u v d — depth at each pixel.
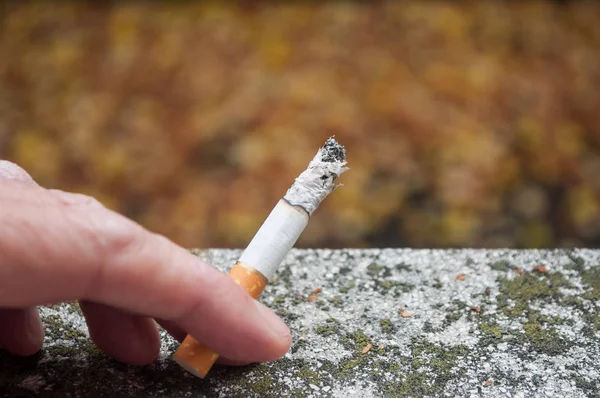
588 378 0.69
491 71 2.61
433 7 2.96
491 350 0.73
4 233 0.53
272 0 3.05
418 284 0.84
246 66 2.67
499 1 3.02
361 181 2.18
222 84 2.60
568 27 2.87
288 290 0.83
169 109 2.51
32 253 0.54
